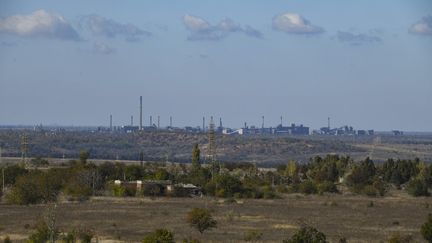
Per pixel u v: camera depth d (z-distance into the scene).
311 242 122.00
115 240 152.12
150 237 131.62
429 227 150.25
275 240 153.62
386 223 196.62
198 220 170.62
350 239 158.62
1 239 147.50
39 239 137.75
